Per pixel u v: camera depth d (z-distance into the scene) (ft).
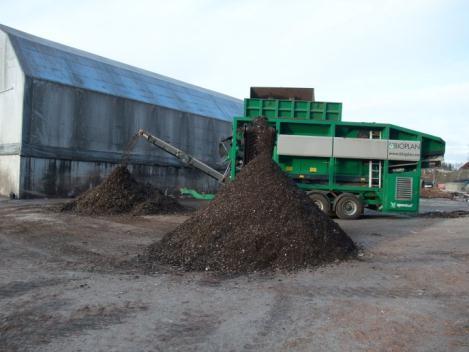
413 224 42.29
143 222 41.57
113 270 21.93
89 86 82.28
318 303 16.72
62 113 76.54
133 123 90.12
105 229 36.45
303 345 12.84
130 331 13.79
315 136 48.01
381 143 47.80
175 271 21.75
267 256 22.72
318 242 24.02
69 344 12.76
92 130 81.87
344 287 18.95
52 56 81.05
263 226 24.08
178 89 110.93
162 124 96.84
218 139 113.09
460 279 20.17
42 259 24.47
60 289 18.37
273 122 48.37
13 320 14.65
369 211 61.41
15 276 20.53
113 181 50.42
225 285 19.27
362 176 48.67
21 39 77.61
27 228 36.01
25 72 71.15
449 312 15.72
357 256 25.12
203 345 12.80
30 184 71.72
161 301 16.87
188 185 103.30
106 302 16.66
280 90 53.57
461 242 30.22
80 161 79.66
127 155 53.42
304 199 27.35
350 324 14.51
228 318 15.05
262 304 16.58
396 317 15.17
